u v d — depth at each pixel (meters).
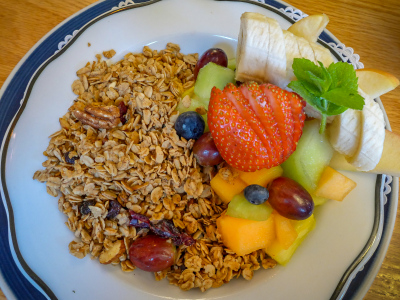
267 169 0.15
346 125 0.14
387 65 0.20
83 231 0.14
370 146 0.14
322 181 0.15
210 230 0.15
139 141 0.15
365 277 0.14
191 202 0.16
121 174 0.15
